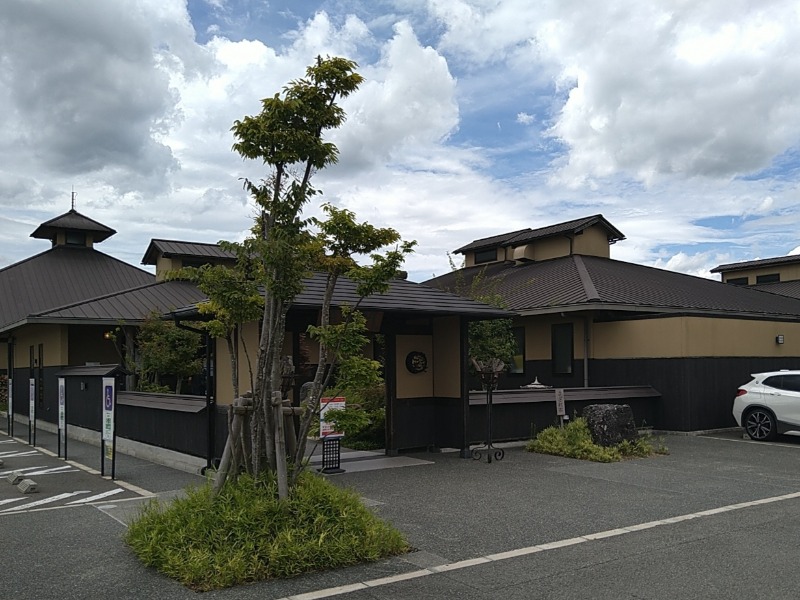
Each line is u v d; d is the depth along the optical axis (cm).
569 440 1205
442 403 1230
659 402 1559
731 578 533
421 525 702
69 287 2428
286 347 1090
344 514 591
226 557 529
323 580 526
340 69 607
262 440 616
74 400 1568
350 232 619
